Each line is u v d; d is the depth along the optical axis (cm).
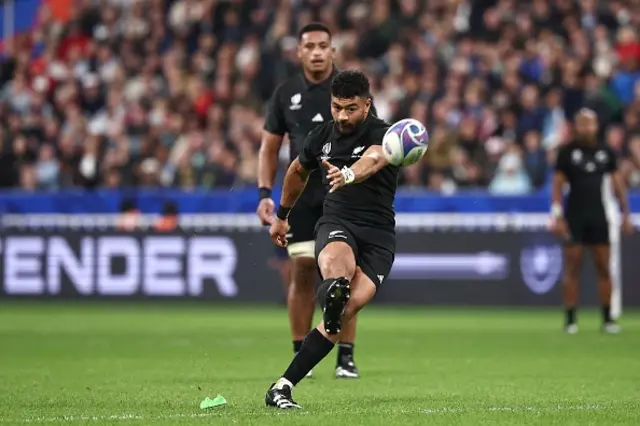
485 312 6812
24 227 7606
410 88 8025
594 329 5566
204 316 6462
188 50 9338
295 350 3447
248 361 3906
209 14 9362
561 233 5503
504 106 7888
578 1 8700
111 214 7500
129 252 7450
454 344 4691
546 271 6938
